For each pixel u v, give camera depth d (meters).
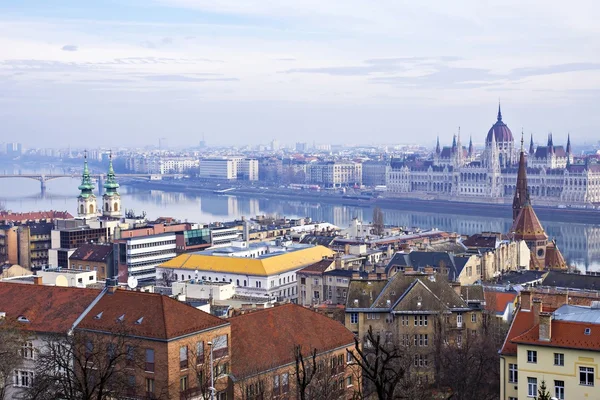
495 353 172.62
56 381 135.12
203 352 145.62
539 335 142.75
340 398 148.38
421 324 198.75
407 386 139.38
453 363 170.12
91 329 148.50
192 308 149.62
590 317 147.00
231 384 147.00
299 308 168.38
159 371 140.38
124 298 153.75
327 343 162.38
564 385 140.12
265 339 155.50
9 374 148.00
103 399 120.75
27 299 165.25
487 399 159.75
